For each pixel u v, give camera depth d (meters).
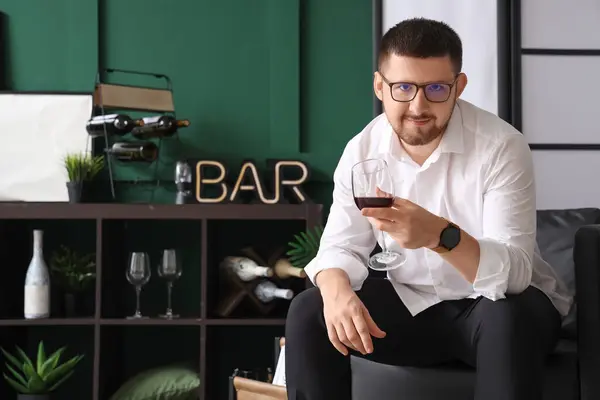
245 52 3.73
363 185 1.77
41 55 3.69
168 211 3.31
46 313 3.39
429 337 1.94
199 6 3.73
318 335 1.86
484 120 2.03
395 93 1.89
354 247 2.07
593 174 3.36
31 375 3.25
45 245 3.69
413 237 1.76
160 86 3.73
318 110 3.75
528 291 1.86
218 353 3.70
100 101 3.50
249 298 3.46
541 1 3.35
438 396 1.98
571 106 3.36
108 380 3.43
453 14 3.37
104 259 3.34
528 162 1.97
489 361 1.75
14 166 3.53
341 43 3.76
